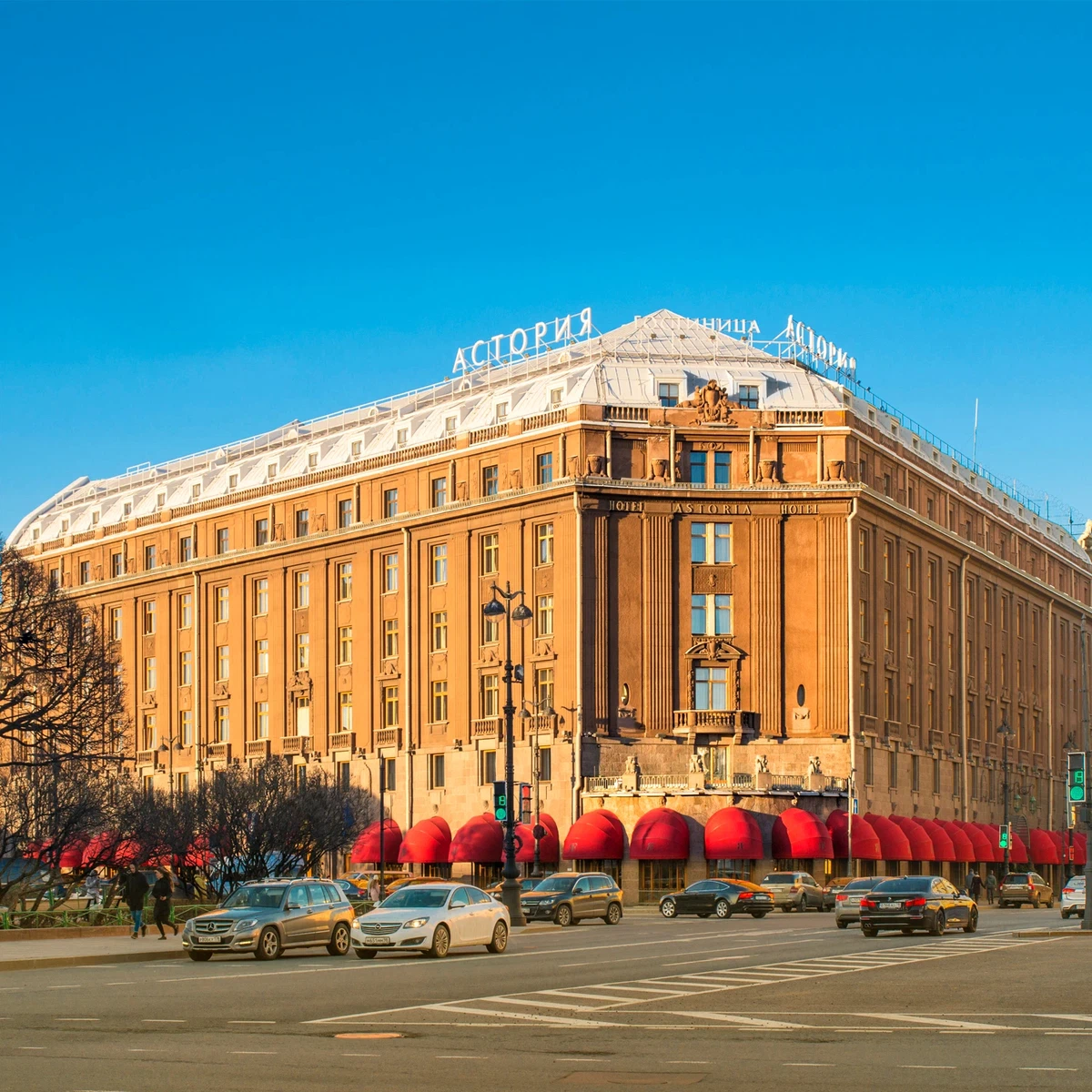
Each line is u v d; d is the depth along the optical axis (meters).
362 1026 25.23
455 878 96.50
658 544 95.44
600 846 87.62
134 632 125.38
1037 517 137.88
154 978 35.66
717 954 42.81
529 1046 22.56
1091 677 147.38
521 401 100.50
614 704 94.25
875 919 51.47
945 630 112.56
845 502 96.56
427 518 103.00
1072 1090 18.25
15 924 53.69
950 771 111.56
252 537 116.31
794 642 96.06
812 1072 19.84
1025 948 44.47
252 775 88.00
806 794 90.88
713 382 96.69
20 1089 18.64
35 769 72.06
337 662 109.38
